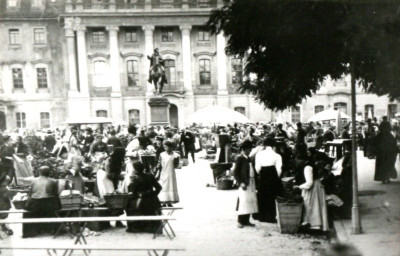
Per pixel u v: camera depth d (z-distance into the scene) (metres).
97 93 59.44
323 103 56.72
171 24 59.12
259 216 12.64
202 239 10.78
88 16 57.97
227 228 11.81
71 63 58.47
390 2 10.30
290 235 10.96
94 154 20.27
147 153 19.59
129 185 12.02
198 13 58.84
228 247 10.00
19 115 59.72
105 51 59.47
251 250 9.73
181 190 18.55
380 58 11.33
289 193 11.86
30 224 11.58
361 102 44.66
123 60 59.81
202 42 60.59
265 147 12.77
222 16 14.52
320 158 13.29
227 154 21.39
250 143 11.98
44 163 17.06
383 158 16.98
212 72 60.97
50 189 11.47
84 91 58.56
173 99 59.44
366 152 26.09
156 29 60.12
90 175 15.98
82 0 57.94
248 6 13.30
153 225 11.63
